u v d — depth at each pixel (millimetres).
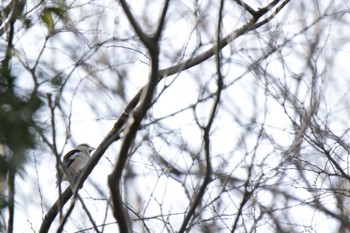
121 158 8938
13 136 8219
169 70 11445
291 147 11844
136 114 8828
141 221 11750
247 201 11336
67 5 10281
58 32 10289
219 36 9695
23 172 8344
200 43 10609
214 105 9773
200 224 11672
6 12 10344
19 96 8438
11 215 8695
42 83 8789
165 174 11875
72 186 9703
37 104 8492
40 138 8461
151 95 8852
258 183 10836
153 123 10406
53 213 11461
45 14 10086
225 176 11539
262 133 11641
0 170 8211
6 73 8508
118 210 9102
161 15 8930
